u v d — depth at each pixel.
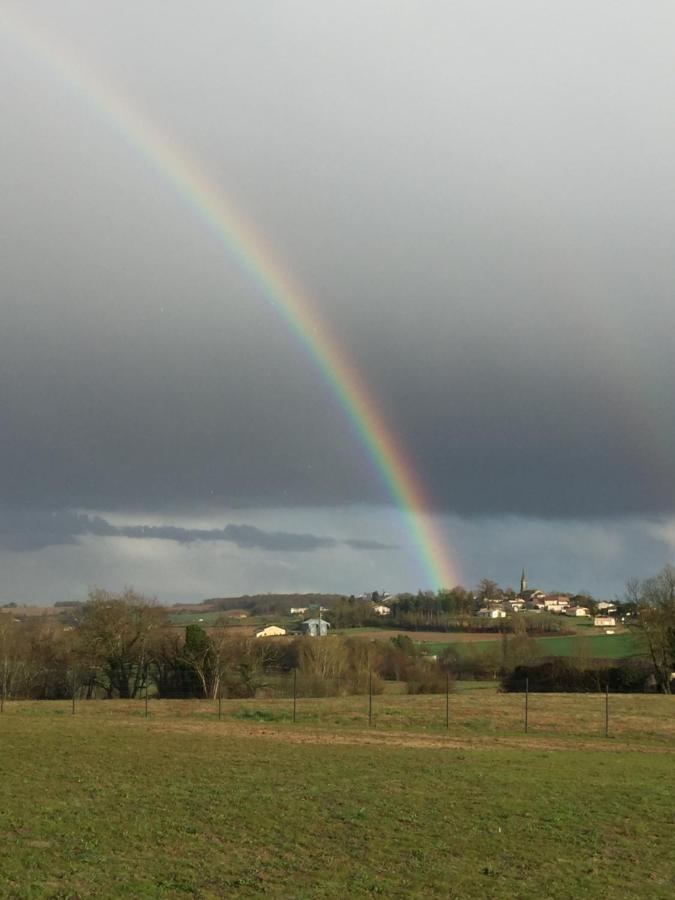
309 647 79.94
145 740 37.12
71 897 14.05
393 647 90.94
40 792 23.75
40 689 76.19
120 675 77.19
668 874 16.92
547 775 29.28
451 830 20.16
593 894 15.39
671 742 41.38
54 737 37.72
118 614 76.81
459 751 35.72
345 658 81.19
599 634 112.62
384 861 17.30
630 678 75.88
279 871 16.28
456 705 54.78
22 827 19.19
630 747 39.19
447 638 111.38
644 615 77.00
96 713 51.97
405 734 41.97
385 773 28.69
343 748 35.69
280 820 20.75
